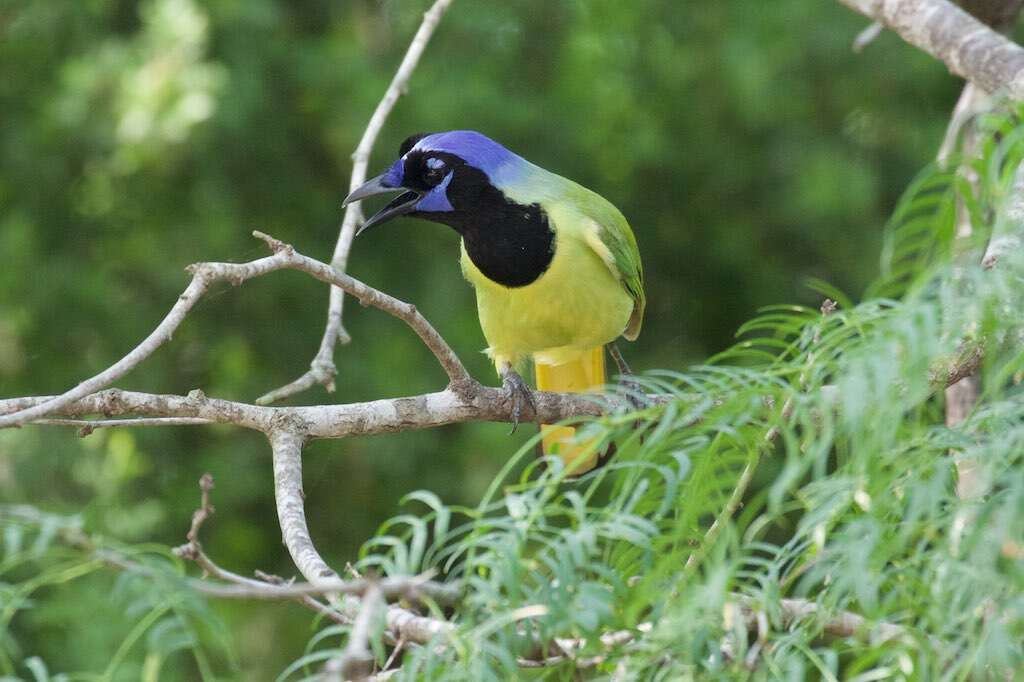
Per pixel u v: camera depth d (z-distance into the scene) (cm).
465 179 941
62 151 1811
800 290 2031
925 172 520
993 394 489
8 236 1836
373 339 1861
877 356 456
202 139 1697
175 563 491
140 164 1798
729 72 1920
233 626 1711
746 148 2044
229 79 1708
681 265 2094
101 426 716
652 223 2088
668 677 484
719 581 454
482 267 956
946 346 473
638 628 503
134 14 1838
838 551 468
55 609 1449
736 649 491
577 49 1977
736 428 502
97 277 1842
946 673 469
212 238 1875
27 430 1781
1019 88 917
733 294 2083
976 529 450
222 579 541
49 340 1850
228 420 729
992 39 962
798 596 489
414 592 423
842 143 1997
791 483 457
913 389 457
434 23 979
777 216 2017
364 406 759
